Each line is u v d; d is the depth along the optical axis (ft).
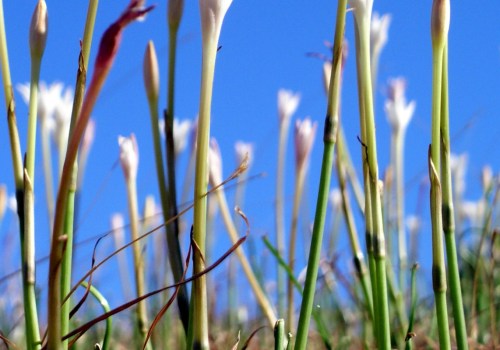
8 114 1.91
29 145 1.89
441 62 1.98
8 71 1.92
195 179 1.82
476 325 3.02
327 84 2.44
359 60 2.08
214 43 1.81
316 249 1.90
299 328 1.90
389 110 2.90
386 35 2.74
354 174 2.65
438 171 1.98
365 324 2.77
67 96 2.85
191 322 1.87
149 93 2.14
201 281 1.82
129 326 3.83
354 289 2.85
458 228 3.76
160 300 3.29
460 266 3.25
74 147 1.57
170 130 2.14
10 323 3.58
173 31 2.14
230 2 1.81
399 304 2.72
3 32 1.91
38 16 1.90
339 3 1.88
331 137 1.89
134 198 2.35
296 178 2.56
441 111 2.00
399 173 2.91
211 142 2.35
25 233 1.88
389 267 2.72
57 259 1.61
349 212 2.39
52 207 2.72
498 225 3.38
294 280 2.49
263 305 2.43
